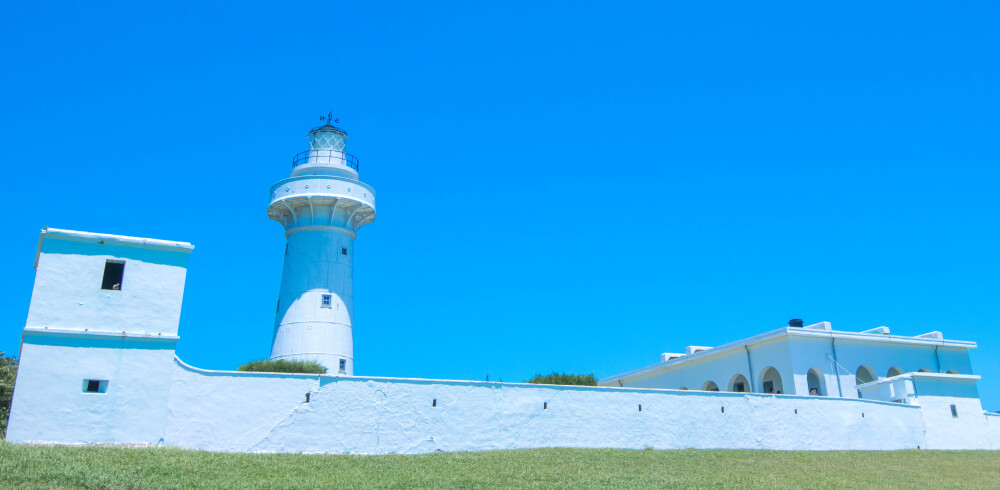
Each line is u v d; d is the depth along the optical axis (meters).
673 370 43.62
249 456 21.09
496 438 25.72
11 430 19.84
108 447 20.22
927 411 33.22
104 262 22.05
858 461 26.14
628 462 23.58
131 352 21.70
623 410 27.89
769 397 30.45
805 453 28.14
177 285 22.84
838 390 35.75
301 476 18.61
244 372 23.08
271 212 36.81
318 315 34.03
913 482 21.53
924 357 39.06
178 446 21.48
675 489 18.62
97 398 20.95
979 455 29.80
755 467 23.75
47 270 21.36
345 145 38.53
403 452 24.20
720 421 29.25
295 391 23.53
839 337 36.62
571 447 26.52
